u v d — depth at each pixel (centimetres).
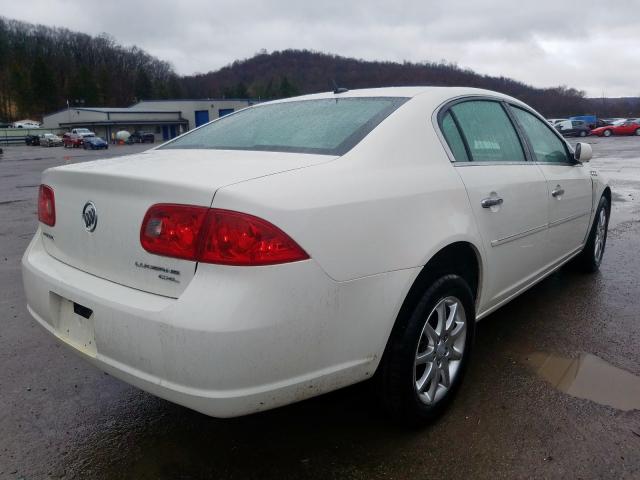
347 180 221
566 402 278
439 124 279
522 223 320
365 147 242
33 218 888
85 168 241
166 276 201
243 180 202
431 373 257
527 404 277
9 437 261
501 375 306
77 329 234
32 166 2514
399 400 243
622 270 504
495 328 370
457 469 230
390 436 254
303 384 205
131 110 7912
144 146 5931
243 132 293
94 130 7681
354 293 212
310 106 305
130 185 211
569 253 420
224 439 256
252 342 188
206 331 184
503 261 306
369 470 231
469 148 292
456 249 266
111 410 284
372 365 225
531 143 362
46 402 292
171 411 282
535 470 228
